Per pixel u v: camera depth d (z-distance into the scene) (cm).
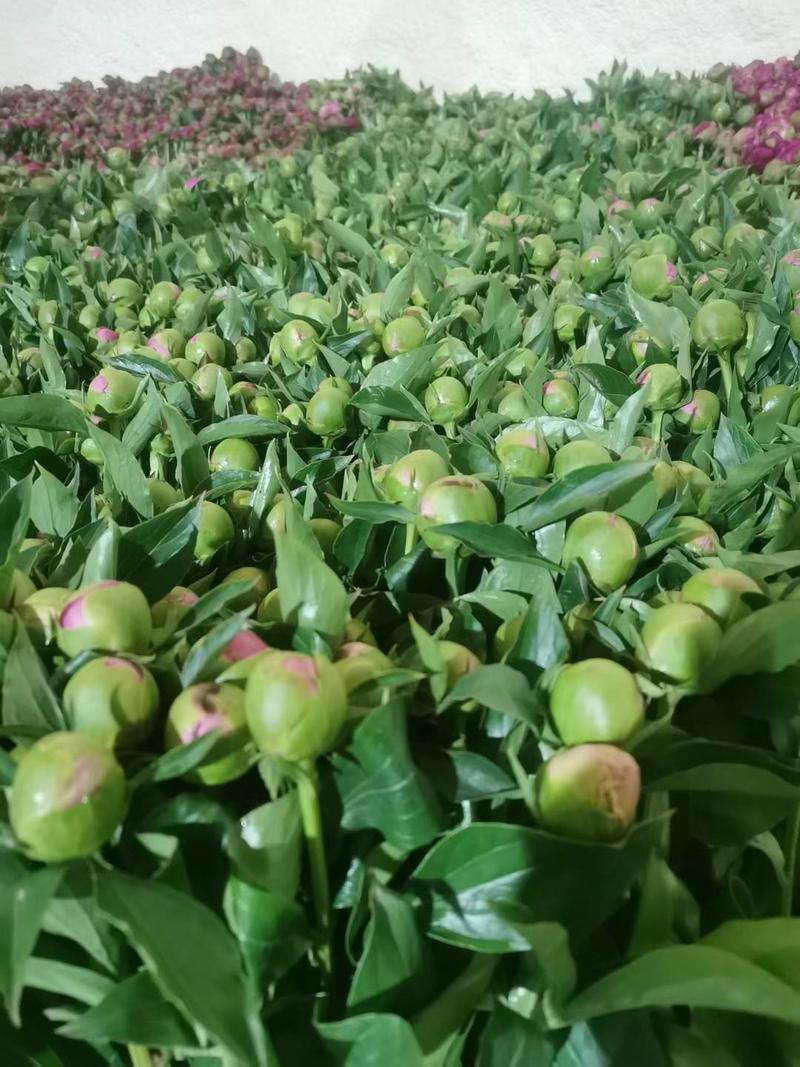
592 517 41
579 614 38
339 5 274
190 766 28
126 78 299
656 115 163
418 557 46
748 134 142
